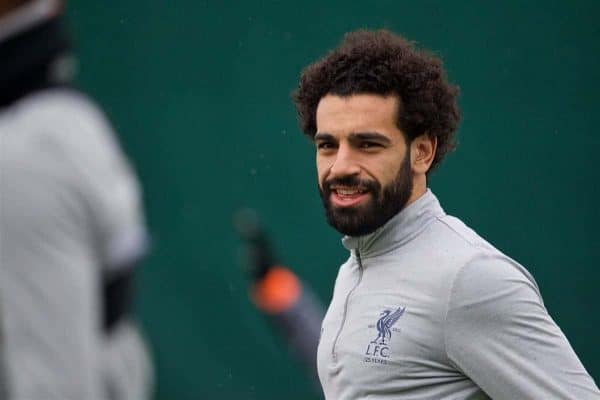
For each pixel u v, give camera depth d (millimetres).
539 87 27234
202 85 27234
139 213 7895
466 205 27062
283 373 25297
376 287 12227
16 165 6980
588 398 11656
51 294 6883
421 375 11836
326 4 27375
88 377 6930
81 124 7359
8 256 6891
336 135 12391
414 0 27500
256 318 25578
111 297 7375
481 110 27297
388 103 12359
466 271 11688
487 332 11594
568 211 26953
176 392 25516
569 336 26734
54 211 6980
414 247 12219
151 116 27250
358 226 12289
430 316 11742
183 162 26938
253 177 26750
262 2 27438
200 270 26031
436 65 13000
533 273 26953
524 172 27094
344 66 12500
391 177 12336
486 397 11953
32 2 7504
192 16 27484
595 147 27078
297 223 26484
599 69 27109
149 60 27453
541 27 27312
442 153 13031
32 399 6824
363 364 12078
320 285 26188
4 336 6980
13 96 7430
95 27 27594
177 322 25734
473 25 27406
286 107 27016
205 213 26531
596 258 26812
